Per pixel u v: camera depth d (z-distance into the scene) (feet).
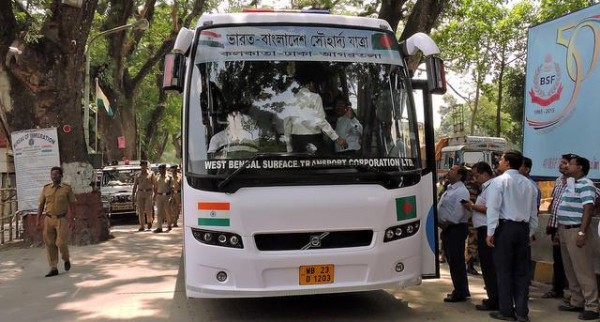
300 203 18.11
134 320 21.12
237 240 17.97
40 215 30.55
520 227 20.39
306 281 18.17
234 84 19.29
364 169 18.74
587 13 26.68
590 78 26.35
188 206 18.62
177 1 80.12
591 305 20.98
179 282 27.96
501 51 98.89
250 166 18.12
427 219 20.79
